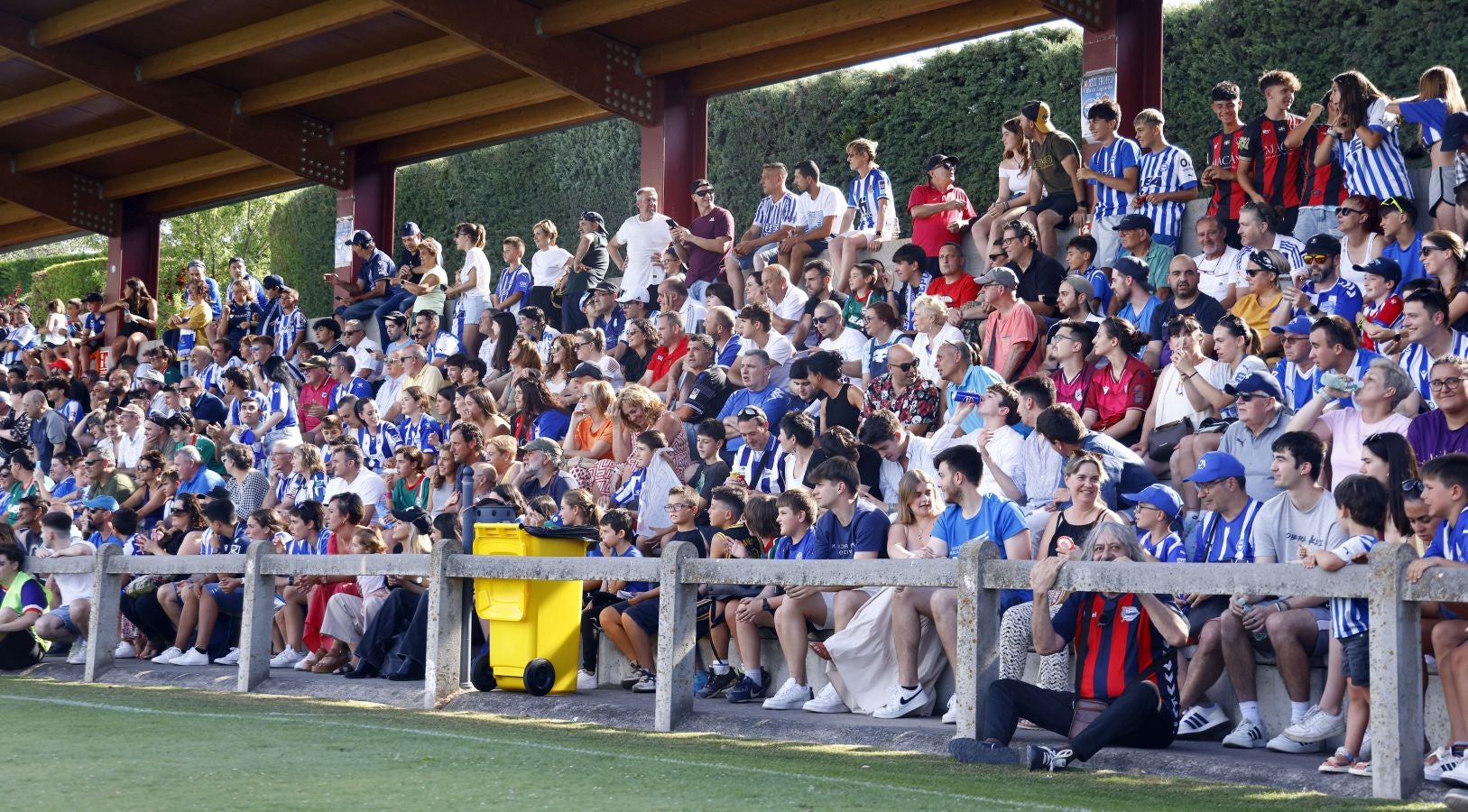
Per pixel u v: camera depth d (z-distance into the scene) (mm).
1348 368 7535
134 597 10008
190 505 10680
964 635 5562
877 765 5281
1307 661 5652
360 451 10516
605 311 12781
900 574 5785
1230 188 10000
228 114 15734
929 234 11391
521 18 13031
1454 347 7555
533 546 7480
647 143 14062
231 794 4430
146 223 19469
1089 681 5707
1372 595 4660
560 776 4855
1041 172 10938
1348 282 8570
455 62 14102
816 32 12703
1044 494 7570
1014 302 9461
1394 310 8203
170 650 9719
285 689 8141
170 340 17438
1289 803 4539
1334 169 9414
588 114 14875
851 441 7973
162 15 13805
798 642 6945
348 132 16484
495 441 9719
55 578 10133
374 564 7695
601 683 8180
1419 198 9102
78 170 18812
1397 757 4605
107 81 14766
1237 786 4918
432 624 7348
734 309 12039
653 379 11328
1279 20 14320
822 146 18125
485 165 21547
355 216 16672
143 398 15117
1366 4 13648
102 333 18672
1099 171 10367
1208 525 6434
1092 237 10164
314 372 14062
